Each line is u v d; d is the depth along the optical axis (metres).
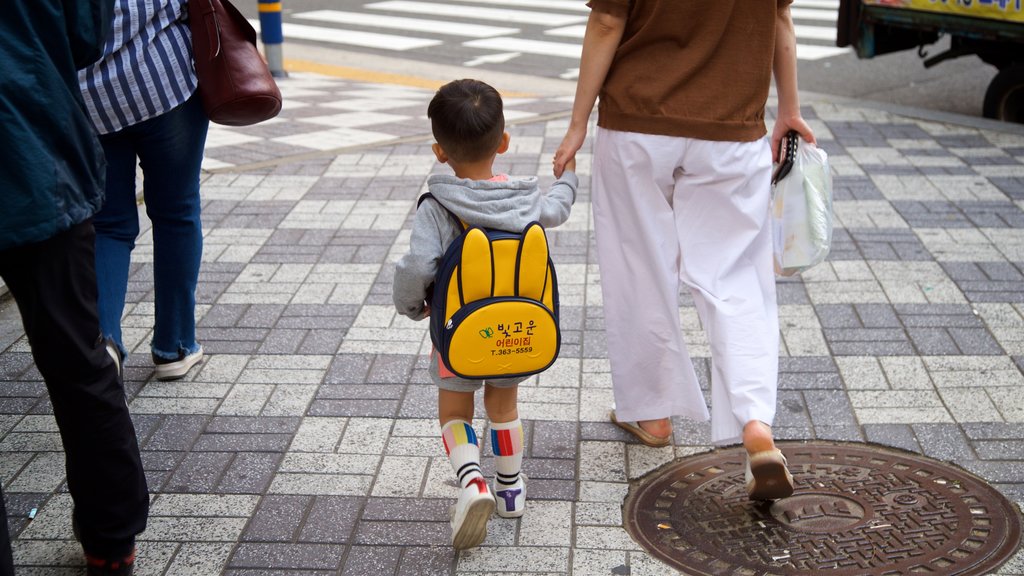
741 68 3.22
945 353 4.43
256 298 5.09
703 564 3.07
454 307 2.92
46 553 3.15
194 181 4.04
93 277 2.72
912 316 4.81
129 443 2.85
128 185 3.80
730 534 3.22
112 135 3.68
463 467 3.03
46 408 4.04
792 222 3.50
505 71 11.88
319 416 3.98
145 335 4.71
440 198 2.96
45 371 2.70
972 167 7.16
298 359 4.45
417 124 8.59
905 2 8.88
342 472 3.59
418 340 4.63
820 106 9.14
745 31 3.20
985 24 8.34
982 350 4.45
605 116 3.38
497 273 2.90
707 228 3.38
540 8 16.89
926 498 3.38
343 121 8.71
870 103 9.28
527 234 2.90
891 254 5.59
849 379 4.22
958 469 3.55
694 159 3.29
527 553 3.13
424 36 14.30
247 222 6.19
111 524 2.87
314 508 3.37
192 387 4.21
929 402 4.02
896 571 3.01
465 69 12.04
